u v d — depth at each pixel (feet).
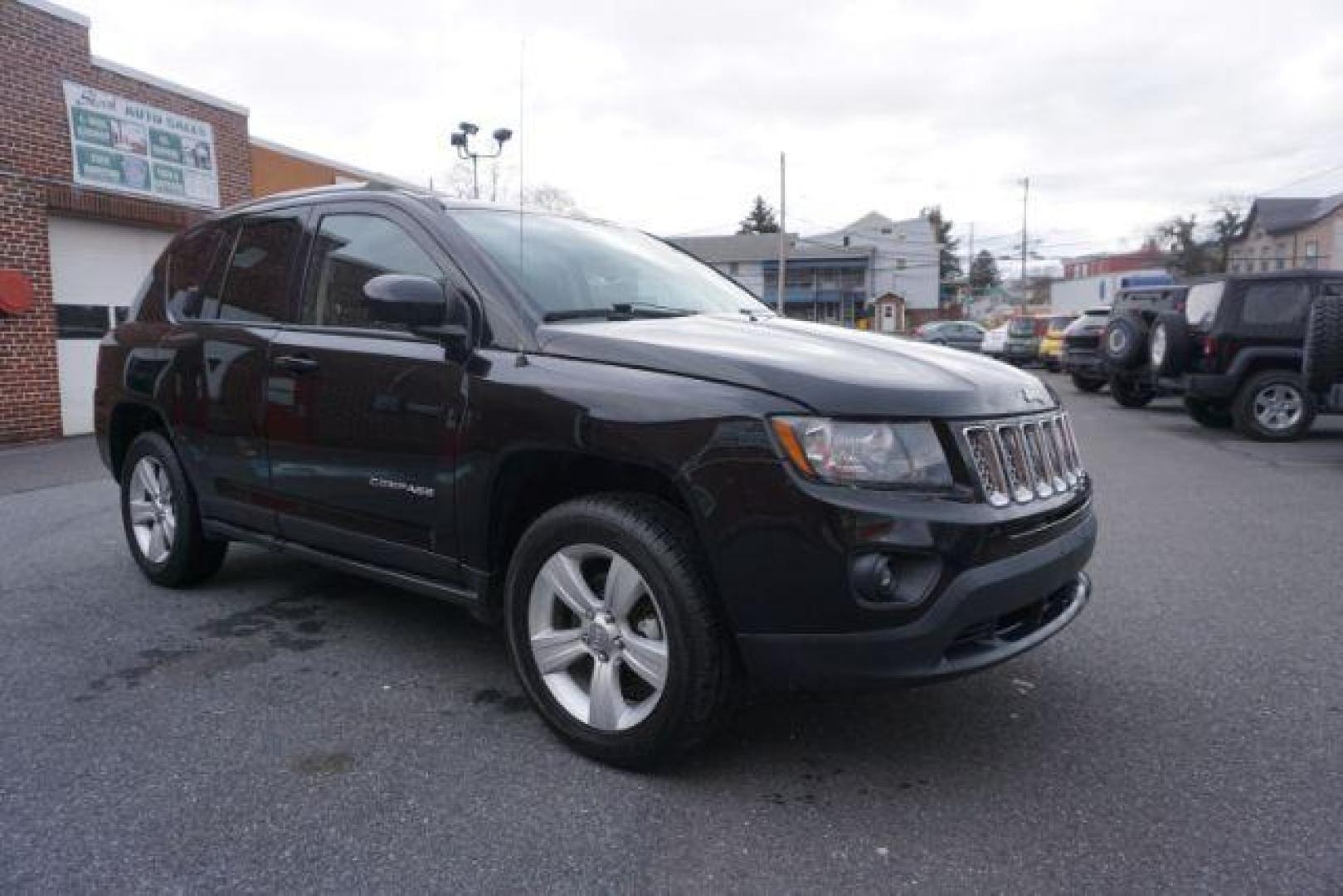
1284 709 11.21
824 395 8.61
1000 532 8.78
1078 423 43.19
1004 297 338.54
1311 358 28.76
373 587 15.92
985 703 11.40
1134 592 15.97
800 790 9.32
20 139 36.63
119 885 7.74
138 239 42.80
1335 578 16.75
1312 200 218.18
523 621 10.21
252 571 16.92
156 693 11.57
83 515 21.89
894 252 266.57
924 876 7.89
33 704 11.25
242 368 13.12
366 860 8.10
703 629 8.92
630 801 9.08
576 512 9.62
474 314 10.69
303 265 12.87
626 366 9.52
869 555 8.32
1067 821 8.77
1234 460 31.24
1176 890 7.70
